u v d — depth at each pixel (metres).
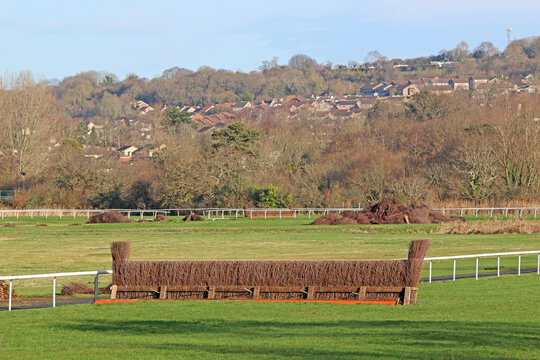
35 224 62.78
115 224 60.97
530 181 73.31
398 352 12.41
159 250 40.66
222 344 13.52
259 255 37.47
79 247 43.12
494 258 34.88
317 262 19.23
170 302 18.97
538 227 50.31
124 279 19.55
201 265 19.42
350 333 14.41
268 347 13.12
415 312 17.17
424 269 29.69
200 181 77.00
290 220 63.34
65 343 13.99
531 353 12.27
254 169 83.62
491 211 61.94
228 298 19.31
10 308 18.62
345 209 65.88
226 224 59.72
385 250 39.34
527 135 74.06
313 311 17.42
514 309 17.61
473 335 14.00
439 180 77.62
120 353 12.89
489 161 73.38
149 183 80.69
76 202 77.94
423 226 54.28
